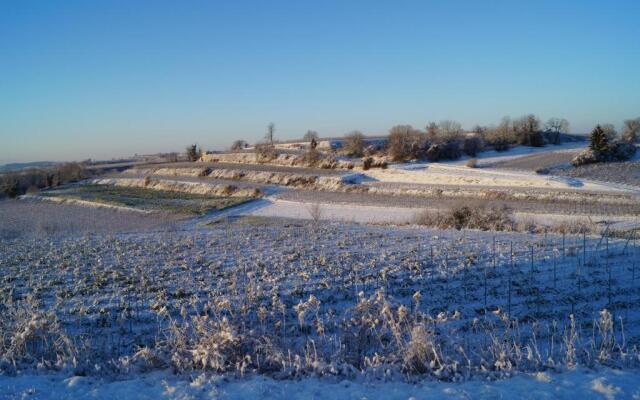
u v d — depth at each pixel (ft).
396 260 50.65
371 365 22.75
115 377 23.32
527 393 19.65
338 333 30.48
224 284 43.83
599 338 29.71
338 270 46.93
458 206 91.09
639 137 281.54
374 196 165.17
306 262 50.75
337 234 68.74
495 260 49.37
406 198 154.40
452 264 48.34
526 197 135.23
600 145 193.47
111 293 42.50
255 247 60.39
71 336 31.42
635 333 31.01
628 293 38.58
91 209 170.91
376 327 28.58
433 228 79.05
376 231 71.92
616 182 151.74
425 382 21.63
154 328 33.35
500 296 38.86
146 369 24.08
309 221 108.47
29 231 116.37
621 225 87.40
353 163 232.32
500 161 215.72
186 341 26.27
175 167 284.61
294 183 208.64
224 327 25.02
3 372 23.62
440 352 23.29
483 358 23.48
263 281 44.29
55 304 38.86
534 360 23.08
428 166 210.18
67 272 50.39
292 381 22.13
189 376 22.88
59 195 209.15
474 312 35.37
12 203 202.69
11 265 54.34
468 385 20.90
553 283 41.60
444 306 36.68
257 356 24.04
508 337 27.02
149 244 64.54
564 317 34.01
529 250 53.36
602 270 44.98
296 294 40.32
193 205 169.37
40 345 27.48
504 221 81.56
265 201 174.81
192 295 40.63
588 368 22.54
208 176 251.80
